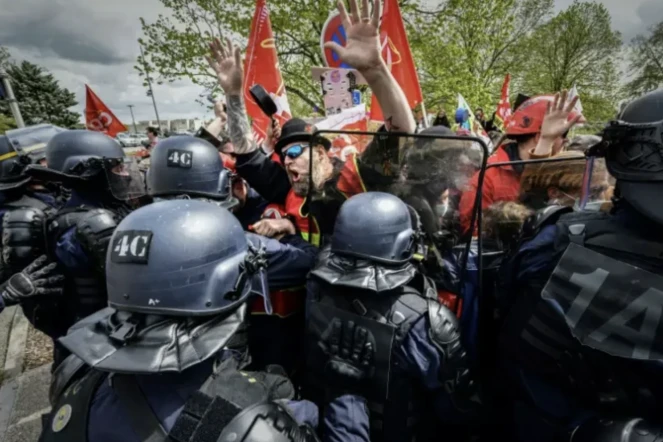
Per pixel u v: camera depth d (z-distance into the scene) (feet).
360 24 5.71
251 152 7.88
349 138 6.25
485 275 5.52
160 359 2.98
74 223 6.44
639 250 3.46
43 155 9.49
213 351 3.14
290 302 6.03
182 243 3.24
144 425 2.96
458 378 4.63
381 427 4.73
